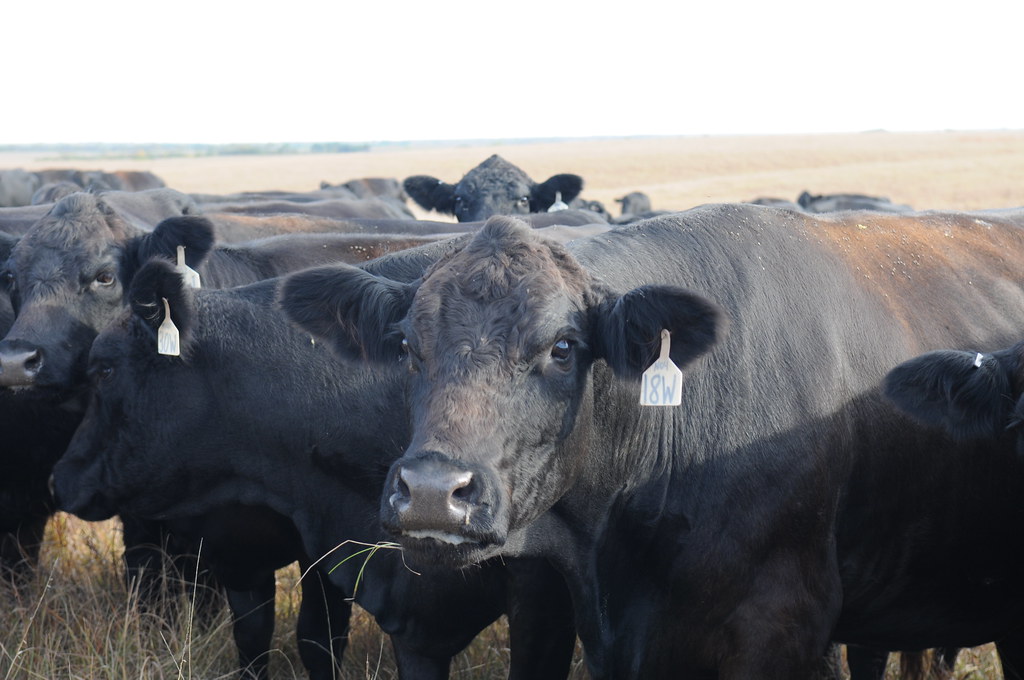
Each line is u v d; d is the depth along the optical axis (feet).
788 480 15.07
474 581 17.49
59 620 20.67
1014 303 18.47
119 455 18.74
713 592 15.07
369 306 14.02
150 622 21.01
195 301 18.57
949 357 14.97
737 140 492.13
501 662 20.80
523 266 13.14
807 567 15.25
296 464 18.47
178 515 19.30
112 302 22.66
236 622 20.84
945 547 16.89
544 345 12.75
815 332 15.80
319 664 20.27
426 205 51.24
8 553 25.64
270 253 25.63
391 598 18.03
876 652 19.88
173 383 18.43
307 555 20.07
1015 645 18.31
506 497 12.43
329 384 18.08
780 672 14.92
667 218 16.66
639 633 15.72
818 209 85.46
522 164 255.50
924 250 18.22
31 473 24.94
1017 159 239.91
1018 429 15.31
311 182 211.41
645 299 12.87
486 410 12.36
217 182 210.18
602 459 14.73
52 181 106.73
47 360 21.44
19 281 22.39
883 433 16.12
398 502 11.87
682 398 15.19
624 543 15.56
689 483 15.19
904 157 259.19
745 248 16.15
